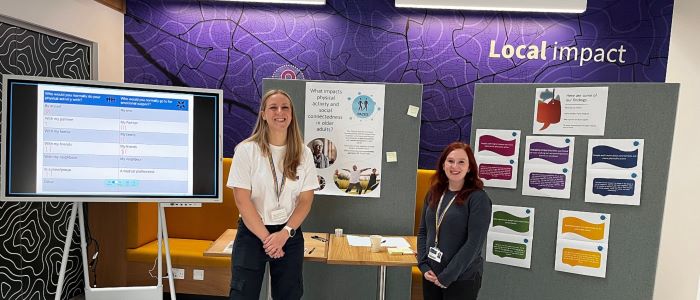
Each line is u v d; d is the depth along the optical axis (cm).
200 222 367
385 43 378
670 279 319
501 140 262
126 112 223
